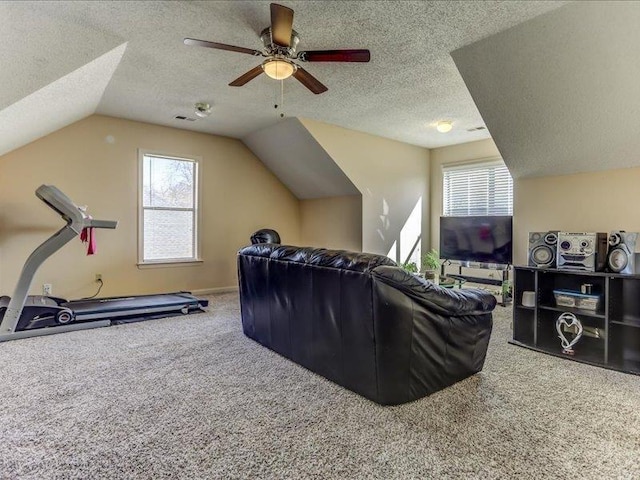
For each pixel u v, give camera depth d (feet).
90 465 5.18
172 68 10.79
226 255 18.94
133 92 12.70
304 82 9.38
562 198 12.06
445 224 17.57
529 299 10.75
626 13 7.39
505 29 8.59
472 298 7.89
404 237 19.80
